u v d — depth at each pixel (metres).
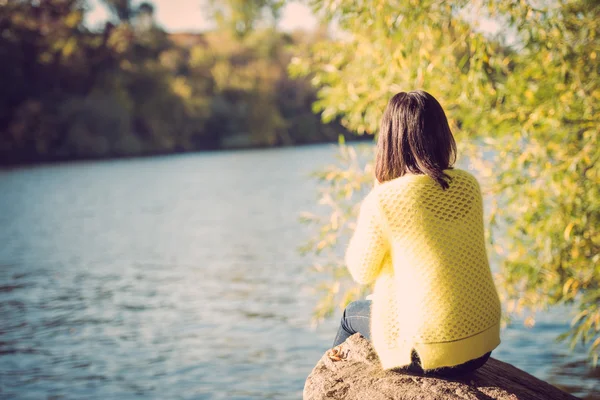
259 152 79.38
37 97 72.19
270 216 28.81
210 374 9.63
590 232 5.98
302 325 12.02
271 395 8.70
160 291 15.78
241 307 13.70
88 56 76.25
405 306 2.78
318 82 6.99
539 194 5.87
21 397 8.98
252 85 89.75
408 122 2.79
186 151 85.31
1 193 42.97
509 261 6.45
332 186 6.59
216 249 21.42
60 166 65.06
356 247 2.81
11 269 19.39
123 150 75.88
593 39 5.57
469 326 2.74
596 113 5.64
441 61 5.95
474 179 2.82
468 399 2.93
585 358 9.00
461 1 5.55
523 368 8.77
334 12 6.15
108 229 27.14
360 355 3.35
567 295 6.31
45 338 11.98
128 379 9.57
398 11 5.65
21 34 71.88
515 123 6.03
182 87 85.69
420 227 2.72
